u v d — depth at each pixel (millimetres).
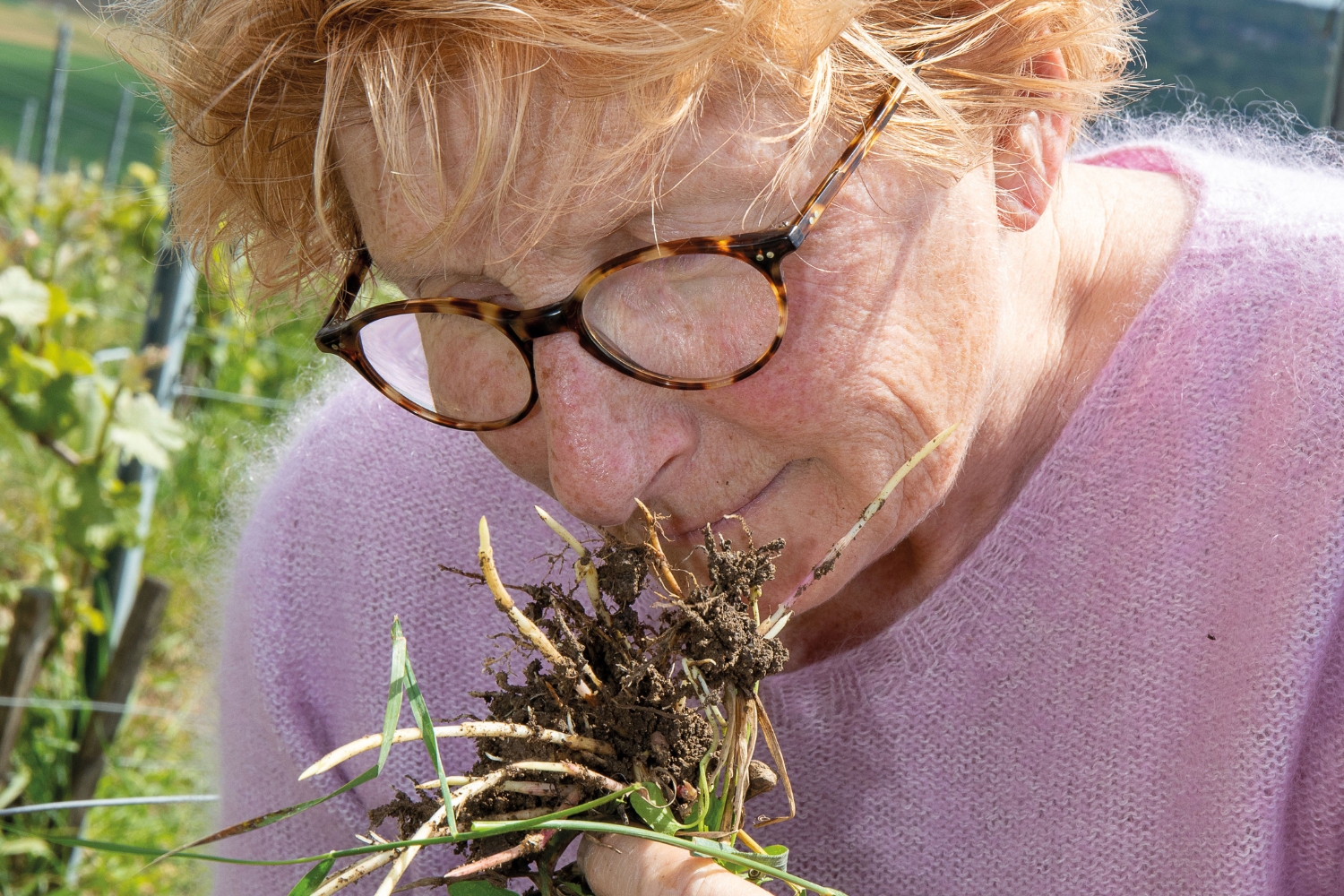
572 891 598
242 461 879
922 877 702
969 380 604
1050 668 674
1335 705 646
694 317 568
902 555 706
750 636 578
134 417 1520
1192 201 698
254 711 783
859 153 561
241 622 792
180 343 1579
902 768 695
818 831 711
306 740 768
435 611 766
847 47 560
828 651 728
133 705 1796
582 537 753
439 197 553
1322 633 634
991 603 676
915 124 570
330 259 638
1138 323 666
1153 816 665
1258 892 646
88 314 1582
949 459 612
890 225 574
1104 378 666
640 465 585
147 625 1517
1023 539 673
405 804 582
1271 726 637
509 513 761
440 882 574
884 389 586
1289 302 654
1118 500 665
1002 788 686
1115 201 694
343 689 773
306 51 569
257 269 664
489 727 565
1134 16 632
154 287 1548
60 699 1636
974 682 682
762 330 568
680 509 609
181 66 600
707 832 573
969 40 577
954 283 590
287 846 770
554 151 542
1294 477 642
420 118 548
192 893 1442
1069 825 677
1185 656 656
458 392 616
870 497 603
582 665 581
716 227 562
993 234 600
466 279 587
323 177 598
